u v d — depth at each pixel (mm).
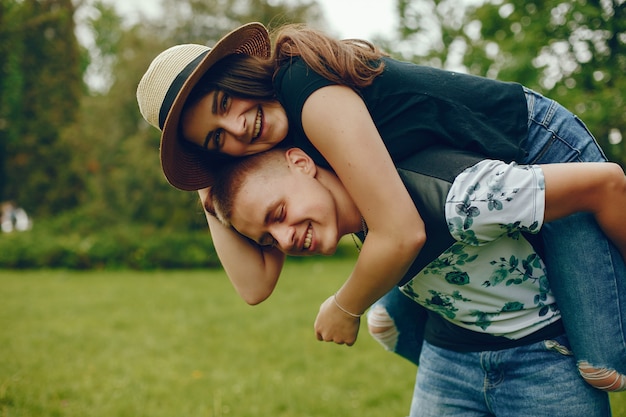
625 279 1667
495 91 1675
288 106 1594
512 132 1661
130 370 4812
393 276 1544
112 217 16719
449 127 1619
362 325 6438
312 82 1530
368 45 1720
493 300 1743
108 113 17219
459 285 1732
